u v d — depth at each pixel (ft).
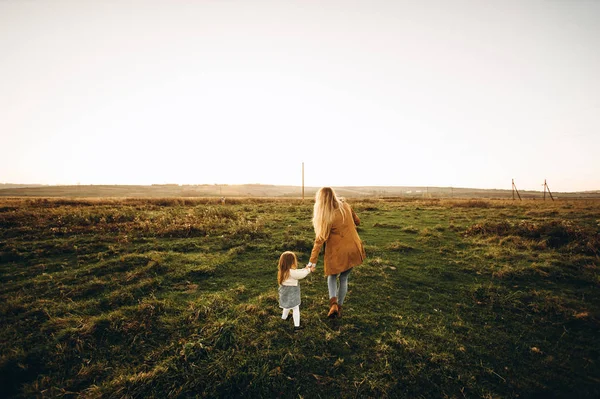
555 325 12.89
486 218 44.83
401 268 20.56
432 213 53.06
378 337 11.84
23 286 17.08
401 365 10.11
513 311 14.23
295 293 12.44
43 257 23.03
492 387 9.19
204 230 32.45
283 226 37.35
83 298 15.58
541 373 9.80
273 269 20.33
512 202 86.12
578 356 10.69
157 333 12.09
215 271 19.72
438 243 27.81
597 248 23.85
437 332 12.18
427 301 15.31
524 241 27.20
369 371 9.86
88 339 11.55
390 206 70.44
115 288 16.80
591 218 42.19
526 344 11.44
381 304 14.89
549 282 17.74
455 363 10.24
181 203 80.48
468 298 15.70
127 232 31.63
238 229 31.65
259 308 14.07
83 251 24.49
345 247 12.33
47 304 14.61
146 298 15.29
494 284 17.52
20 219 36.96
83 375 9.75
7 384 9.43
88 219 37.73
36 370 10.06
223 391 8.97
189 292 16.31
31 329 12.39
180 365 9.96
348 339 11.69
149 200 82.94
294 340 11.56
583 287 17.06
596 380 9.44
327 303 14.93
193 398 8.72
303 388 9.19
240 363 9.98
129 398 8.64
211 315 13.32
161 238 29.66
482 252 24.45
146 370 9.95
